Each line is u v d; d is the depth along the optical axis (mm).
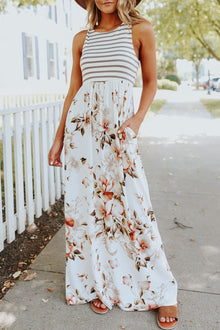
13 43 13148
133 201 1977
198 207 3803
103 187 1992
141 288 2094
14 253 2838
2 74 12703
